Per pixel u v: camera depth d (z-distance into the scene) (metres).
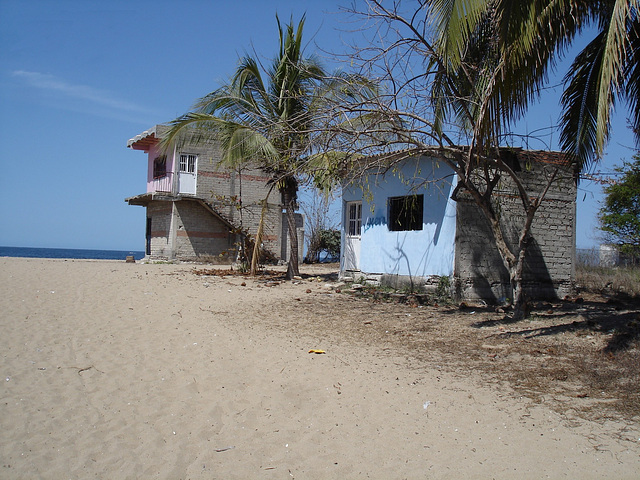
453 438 4.67
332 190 10.27
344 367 6.67
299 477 4.06
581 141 9.31
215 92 14.60
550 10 6.70
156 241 25.08
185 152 23.36
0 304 9.53
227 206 24.11
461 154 9.09
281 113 14.42
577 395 5.51
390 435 4.76
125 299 10.80
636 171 16.05
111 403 5.45
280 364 6.80
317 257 28.50
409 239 12.41
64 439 4.62
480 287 11.34
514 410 5.22
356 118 8.91
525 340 7.65
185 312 9.93
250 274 16.55
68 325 8.48
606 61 5.62
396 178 12.83
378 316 9.86
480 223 11.37
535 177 11.97
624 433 4.64
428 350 7.39
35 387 5.79
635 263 16.17
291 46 14.46
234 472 4.14
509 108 7.64
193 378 6.25
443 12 6.77
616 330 7.74
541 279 12.09
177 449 4.49
